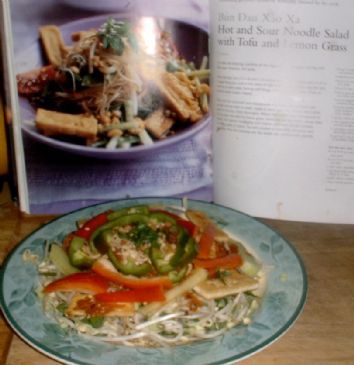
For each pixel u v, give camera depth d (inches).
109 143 30.3
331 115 28.4
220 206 29.5
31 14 28.4
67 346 19.8
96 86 29.5
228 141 29.8
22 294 22.9
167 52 29.2
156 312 23.0
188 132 30.4
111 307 22.5
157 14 28.7
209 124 30.3
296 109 28.5
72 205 31.5
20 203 31.3
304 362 20.5
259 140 29.2
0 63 31.2
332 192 29.9
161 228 25.8
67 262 24.9
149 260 24.1
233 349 19.6
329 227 30.1
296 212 30.5
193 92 29.7
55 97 29.6
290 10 26.8
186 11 28.6
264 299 22.5
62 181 31.1
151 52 29.2
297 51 27.5
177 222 26.3
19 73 29.1
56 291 23.1
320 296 24.4
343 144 28.9
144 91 29.6
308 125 28.7
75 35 29.0
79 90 29.5
